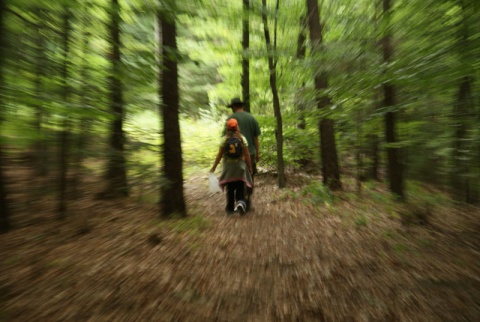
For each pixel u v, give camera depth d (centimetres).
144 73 405
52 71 350
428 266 322
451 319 228
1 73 275
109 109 423
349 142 888
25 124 304
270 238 416
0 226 443
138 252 365
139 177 557
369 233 434
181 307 249
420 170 922
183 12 409
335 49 534
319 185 705
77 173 627
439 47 377
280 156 772
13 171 711
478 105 516
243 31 724
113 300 257
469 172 625
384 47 466
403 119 689
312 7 654
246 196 572
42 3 302
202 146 1143
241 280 296
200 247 382
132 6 404
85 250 371
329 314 239
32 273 305
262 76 884
